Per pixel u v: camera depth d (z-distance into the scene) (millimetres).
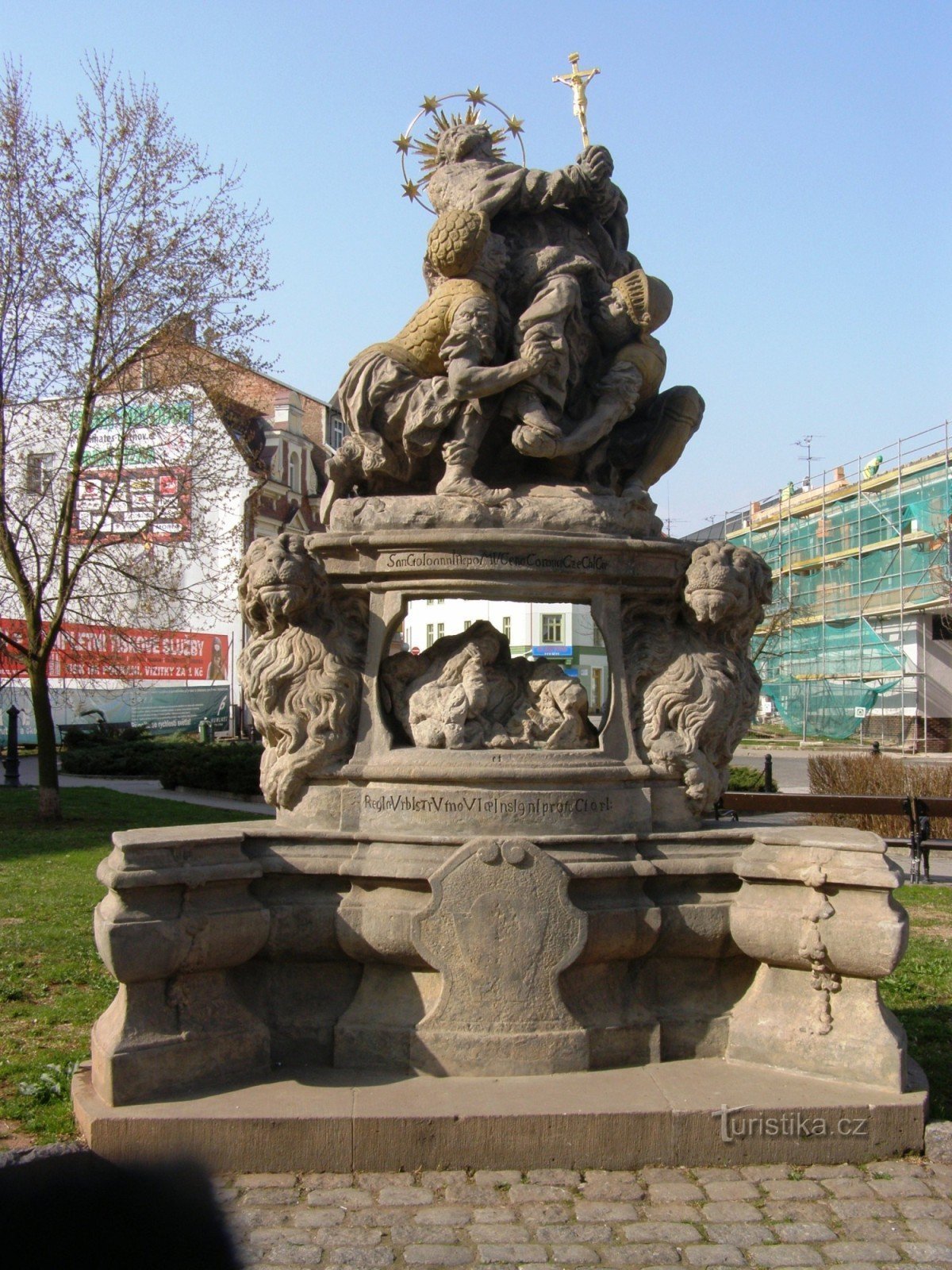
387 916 4758
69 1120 4512
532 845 4691
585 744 5254
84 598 17406
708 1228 3740
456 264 5441
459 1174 4109
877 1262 3541
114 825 15992
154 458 17625
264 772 5191
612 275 5988
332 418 38312
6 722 31953
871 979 4621
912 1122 4297
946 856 14039
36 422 17266
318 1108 4242
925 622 35812
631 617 5406
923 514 35219
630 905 4867
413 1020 4734
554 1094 4371
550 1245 3629
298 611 5125
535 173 5773
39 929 8398
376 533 5070
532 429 5363
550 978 4641
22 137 16188
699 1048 4875
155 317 16844
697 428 5914
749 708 5426
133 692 33625
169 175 16625
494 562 5051
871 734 37625
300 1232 3693
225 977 4711
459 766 4906
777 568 42719
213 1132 4133
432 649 5449
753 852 4910
